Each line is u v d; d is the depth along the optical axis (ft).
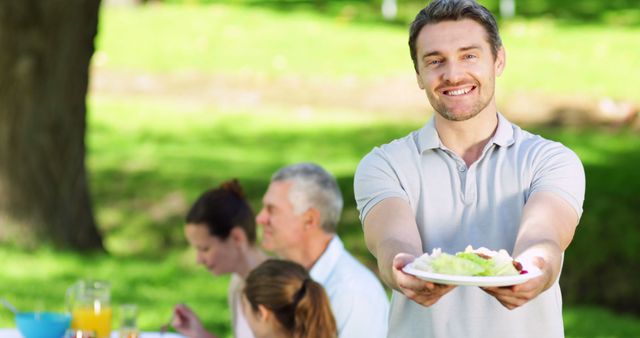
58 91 30.60
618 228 32.22
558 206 9.86
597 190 34.35
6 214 30.37
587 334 27.04
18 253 29.66
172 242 32.68
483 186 10.23
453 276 8.63
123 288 27.63
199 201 16.96
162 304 26.61
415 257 9.34
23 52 30.12
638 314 30.50
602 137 39.68
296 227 15.26
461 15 9.89
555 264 9.23
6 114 30.35
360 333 14.42
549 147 10.21
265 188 34.96
